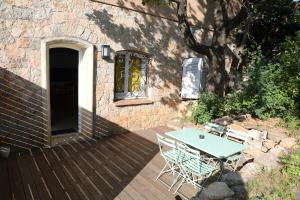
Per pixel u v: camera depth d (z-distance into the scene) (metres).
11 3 5.71
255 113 8.09
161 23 8.43
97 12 6.98
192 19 9.37
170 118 9.37
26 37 6.00
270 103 7.83
